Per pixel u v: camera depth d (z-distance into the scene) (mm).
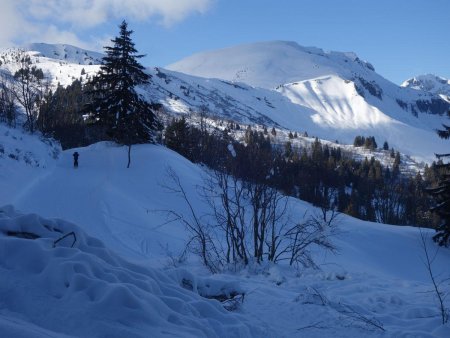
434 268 32938
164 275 6262
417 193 84938
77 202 25531
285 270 11234
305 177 70250
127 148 44531
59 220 6016
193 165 44688
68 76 167625
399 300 7945
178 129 58938
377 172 106875
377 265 30062
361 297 8203
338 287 9141
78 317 4172
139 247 19359
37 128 57281
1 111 56781
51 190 27469
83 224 21609
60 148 50875
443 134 35656
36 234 5750
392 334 6098
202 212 29094
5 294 4348
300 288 8852
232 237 12219
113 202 27172
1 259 4809
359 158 165250
